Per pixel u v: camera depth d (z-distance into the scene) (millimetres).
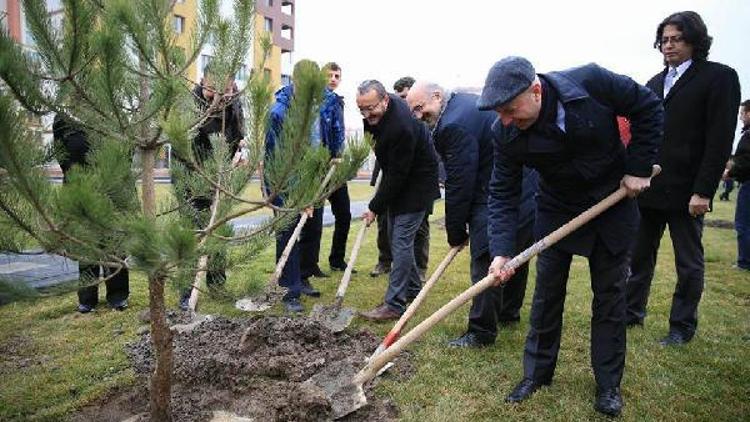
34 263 5602
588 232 2629
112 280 4258
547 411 2674
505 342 3604
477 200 3465
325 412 2553
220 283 2625
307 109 2064
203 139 4090
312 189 2238
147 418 2586
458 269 6113
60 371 3143
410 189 3908
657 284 5273
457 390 2898
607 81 2447
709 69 3303
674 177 3434
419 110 3760
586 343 3609
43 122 2166
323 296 4828
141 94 2332
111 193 2127
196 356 3244
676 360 3295
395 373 3105
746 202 6059
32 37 2049
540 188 2816
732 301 4742
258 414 2674
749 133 5977
